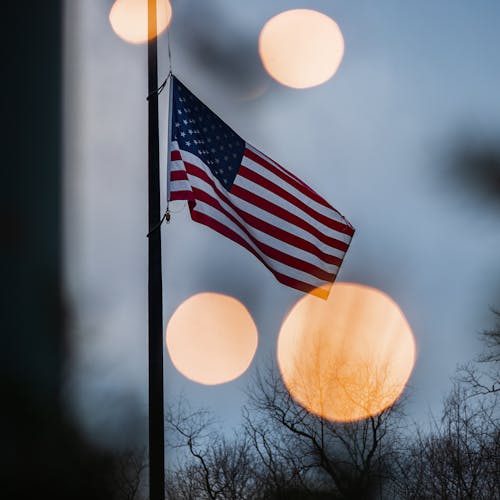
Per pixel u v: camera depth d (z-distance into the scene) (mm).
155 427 17516
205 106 20719
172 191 18812
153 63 20406
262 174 21156
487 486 42281
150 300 18375
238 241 20078
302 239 21375
